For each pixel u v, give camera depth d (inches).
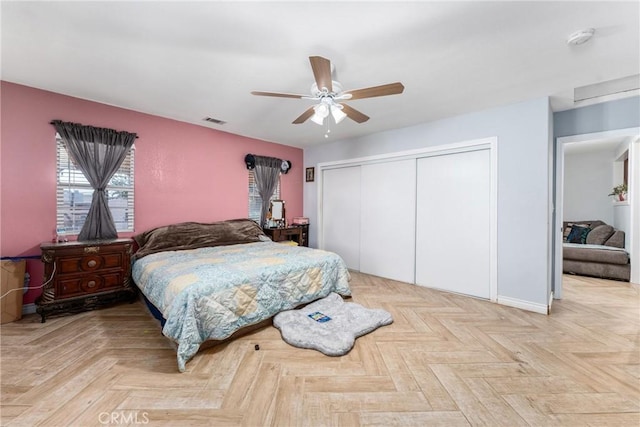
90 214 123.0
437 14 67.1
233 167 179.6
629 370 75.5
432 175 153.1
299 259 118.4
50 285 103.6
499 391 67.0
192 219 160.6
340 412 60.1
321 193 213.2
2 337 91.7
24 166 110.3
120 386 67.7
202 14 67.9
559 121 135.3
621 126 120.0
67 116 119.1
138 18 69.8
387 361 79.9
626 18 68.2
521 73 97.2
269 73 98.4
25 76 102.5
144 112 140.5
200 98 121.8
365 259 185.8
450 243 146.4
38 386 67.0
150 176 144.0
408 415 59.4
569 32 74.1
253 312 95.0
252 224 176.7
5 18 69.9
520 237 122.6
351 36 76.1
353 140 189.0
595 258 171.3
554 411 60.6
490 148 131.1
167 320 80.0
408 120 149.1
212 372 74.2
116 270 118.3
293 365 77.7
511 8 65.2
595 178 224.2
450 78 101.1
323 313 109.9
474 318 111.1
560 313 116.2
